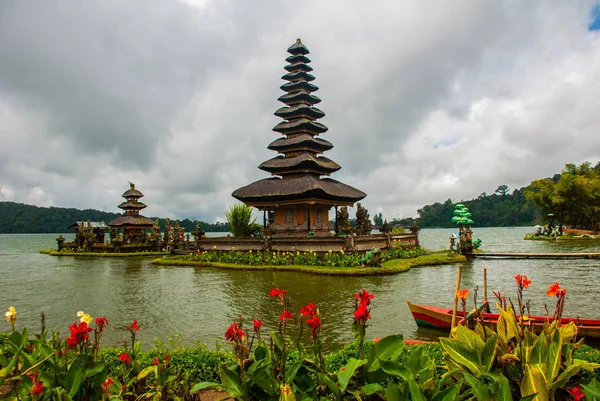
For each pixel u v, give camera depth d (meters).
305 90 45.22
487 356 5.23
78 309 17.25
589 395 4.58
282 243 33.94
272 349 5.41
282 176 41.91
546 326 5.82
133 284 24.20
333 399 5.11
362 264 28.06
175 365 7.49
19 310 17.31
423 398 4.25
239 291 20.67
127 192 58.19
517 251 45.62
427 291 19.73
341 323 13.59
